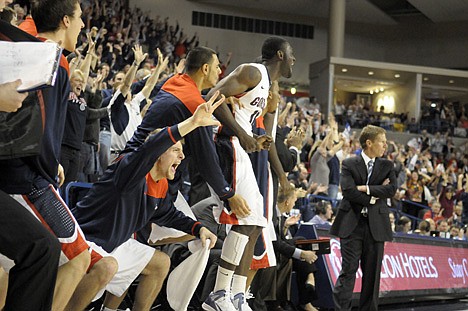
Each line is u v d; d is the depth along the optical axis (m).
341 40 24.34
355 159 5.27
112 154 6.18
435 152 21.45
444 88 25.62
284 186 4.30
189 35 25.73
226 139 3.84
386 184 5.19
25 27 2.84
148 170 3.15
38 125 2.29
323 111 23.75
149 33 19.61
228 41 26.39
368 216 5.19
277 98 4.32
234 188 3.77
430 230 9.40
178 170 4.11
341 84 25.94
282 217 5.55
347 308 5.20
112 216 3.21
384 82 25.23
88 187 4.21
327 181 9.88
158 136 3.07
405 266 6.86
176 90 3.90
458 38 27.47
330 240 5.82
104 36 16.62
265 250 4.18
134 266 3.51
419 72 24.41
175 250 4.64
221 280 3.76
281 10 26.86
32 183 2.54
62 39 2.86
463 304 7.20
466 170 20.22
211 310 3.75
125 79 6.05
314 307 5.85
